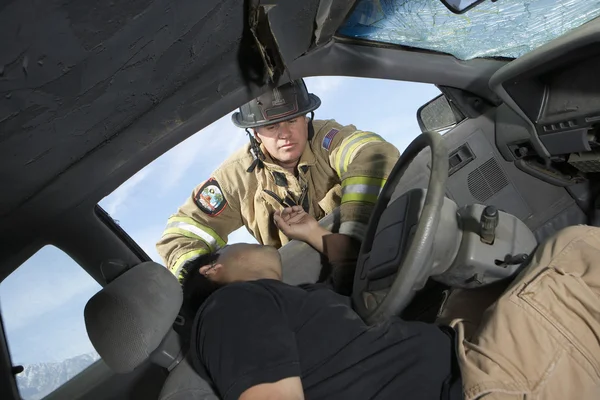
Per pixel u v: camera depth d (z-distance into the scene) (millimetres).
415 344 1160
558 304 1129
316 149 2025
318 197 2092
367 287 1379
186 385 1135
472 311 1487
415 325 1214
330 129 2049
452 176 1691
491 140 1679
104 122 1165
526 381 1062
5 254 1270
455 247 1357
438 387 1115
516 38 1486
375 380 1110
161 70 1128
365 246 1521
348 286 1678
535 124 1524
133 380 1525
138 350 1140
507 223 1424
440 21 1337
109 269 1384
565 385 1074
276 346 1046
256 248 1485
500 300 1182
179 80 1188
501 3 1318
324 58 1324
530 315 1118
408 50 1435
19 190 1184
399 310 1147
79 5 880
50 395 1467
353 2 1127
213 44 1147
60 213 1269
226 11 1078
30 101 1004
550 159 1591
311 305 1209
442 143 1175
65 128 1116
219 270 1473
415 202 1351
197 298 1511
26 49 902
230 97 1273
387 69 1436
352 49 1350
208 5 1037
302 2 1115
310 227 1705
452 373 1141
